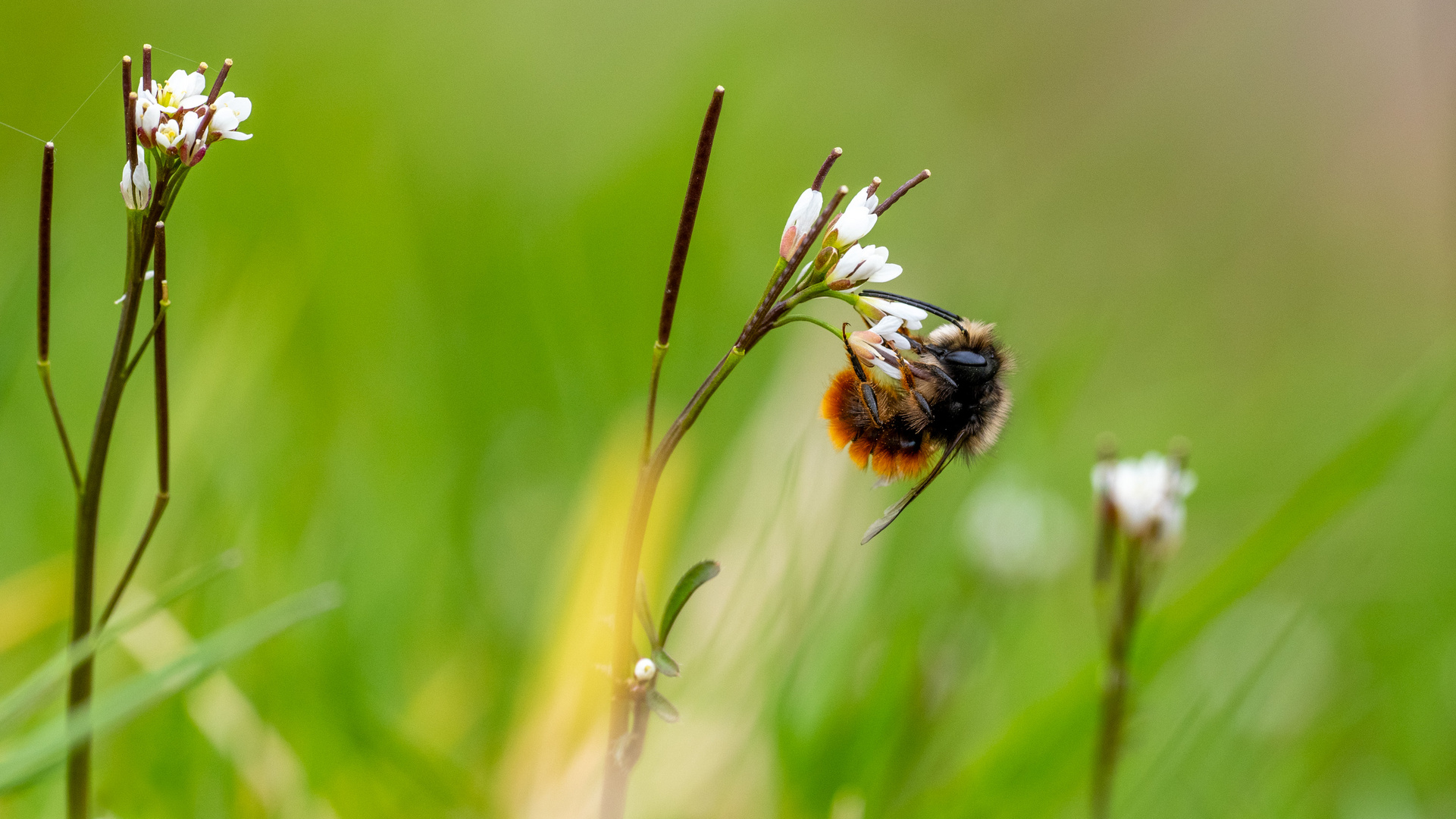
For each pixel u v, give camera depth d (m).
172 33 0.55
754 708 0.30
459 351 0.40
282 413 0.35
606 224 0.48
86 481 0.25
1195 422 0.54
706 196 0.52
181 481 0.30
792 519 0.31
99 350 0.37
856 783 0.29
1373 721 0.34
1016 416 0.42
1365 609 0.39
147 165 0.25
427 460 0.35
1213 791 0.30
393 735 0.28
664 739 0.29
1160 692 0.31
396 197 0.44
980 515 0.32
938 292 0.51
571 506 0.32
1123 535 0.28
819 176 0.25
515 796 0.28
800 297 0.25
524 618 0.31
